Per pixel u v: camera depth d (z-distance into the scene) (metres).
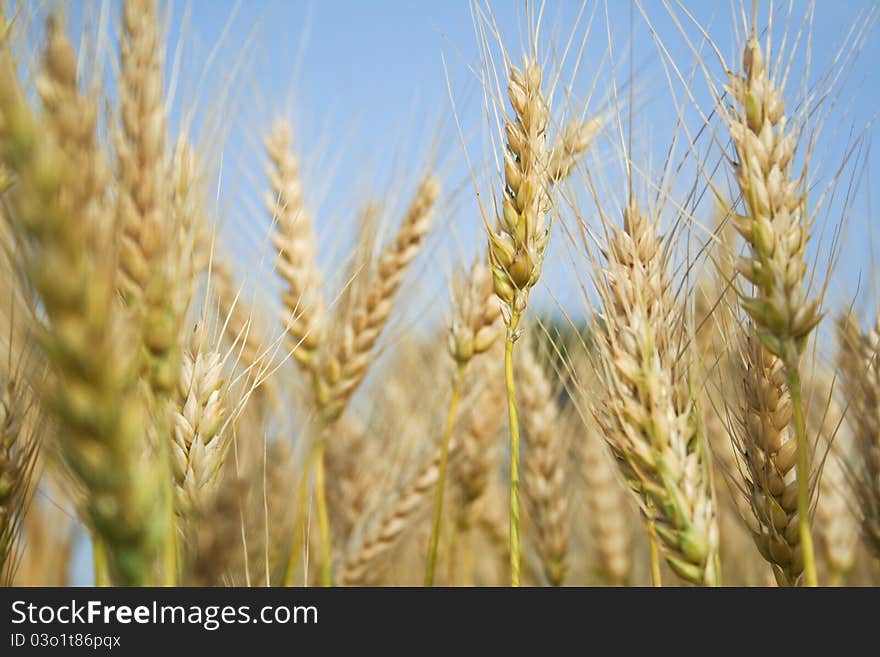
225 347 0.31
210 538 0.19
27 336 0.18
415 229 0.35
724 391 0.29
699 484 0.26
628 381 0.26
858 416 0.30
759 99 0.25
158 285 0.23
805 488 0.24
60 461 0.20
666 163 0.27
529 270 0.28
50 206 0.16
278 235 0.35
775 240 0.25
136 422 0.17
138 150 0.23
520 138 0.28
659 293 0.26
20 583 0.32
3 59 0.18
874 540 0.29
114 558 0.17
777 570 0.27
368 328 0.34
